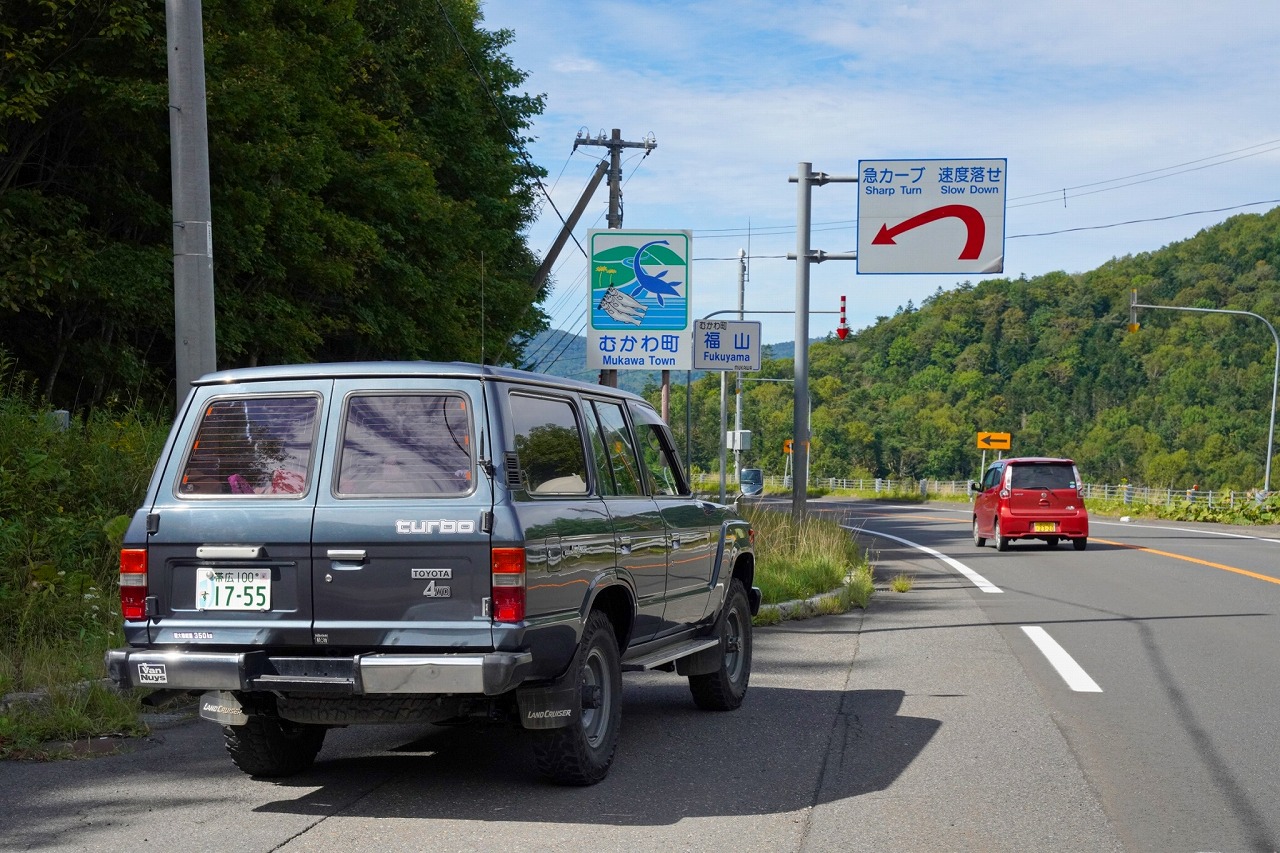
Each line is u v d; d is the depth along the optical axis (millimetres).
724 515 8547
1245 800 5906
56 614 9211
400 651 5438
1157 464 138375
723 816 5637
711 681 8102
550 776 6082
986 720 7840
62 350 16734
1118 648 10953
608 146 35406
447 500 5473
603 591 6465
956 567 20094
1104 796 5992
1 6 14500
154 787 6184
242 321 19391
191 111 10102
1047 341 173125
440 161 27672
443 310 25891
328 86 23109
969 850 5125
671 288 16547
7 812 5711
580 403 6707
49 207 15961
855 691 8930
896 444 155250
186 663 5465
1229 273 172250
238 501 5660
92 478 11477
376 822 5547
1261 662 10148
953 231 25516
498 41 32781
